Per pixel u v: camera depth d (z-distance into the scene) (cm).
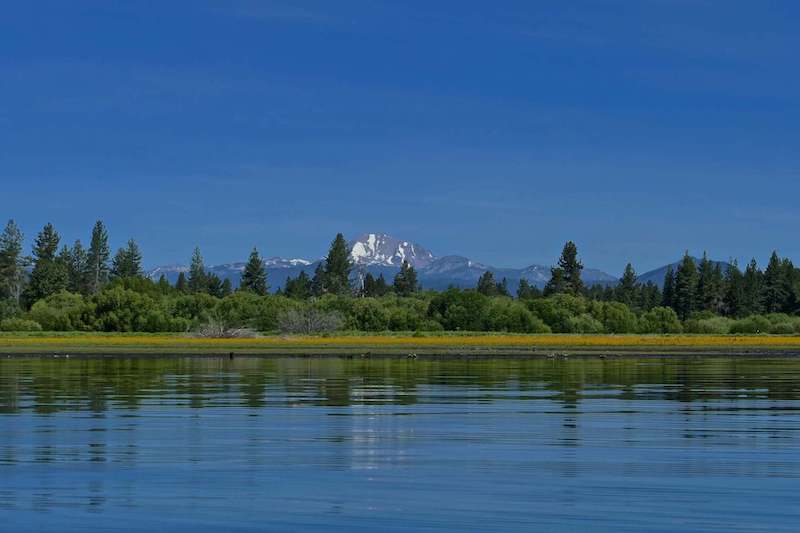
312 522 1802
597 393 4206
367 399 3900
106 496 2005
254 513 1866
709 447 2603
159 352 8019
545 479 2166
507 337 12044
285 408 3544
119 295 13512
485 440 2731
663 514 1852
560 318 15138
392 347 9350
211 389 4353
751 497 1984
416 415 3334
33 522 1806
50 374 5384
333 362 6925
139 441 2691
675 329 15675
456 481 2144
